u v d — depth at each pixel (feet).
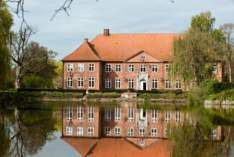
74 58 305.94
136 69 305.73
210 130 104.53
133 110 174.70
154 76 302.86
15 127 106.11
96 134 101.65
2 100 188.24
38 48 280.92
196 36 199.31
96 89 297.33
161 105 212.43
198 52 197.67
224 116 141.59
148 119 136.77
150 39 317.22
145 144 85.71
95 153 74.95
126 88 306.55
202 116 142.41
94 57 305.12
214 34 222.69
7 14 120.88
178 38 202.49
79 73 305.94
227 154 70.79
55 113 151.74
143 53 304.91
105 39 321.93
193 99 208.23
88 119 136.46
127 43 317.42
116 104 221.05
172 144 84.38
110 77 309.42
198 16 232.32
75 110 170.40
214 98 203.51
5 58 126.00
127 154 74.33
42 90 256.32
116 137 96.89
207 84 206.59
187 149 77.66
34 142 83.97
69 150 76.54
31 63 274.98
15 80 239.71
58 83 403.75
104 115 151.12
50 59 305.32
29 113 145.59
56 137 92.58
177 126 115.55
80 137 95.35
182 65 197.67
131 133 103.91
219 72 259.39
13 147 76.89
